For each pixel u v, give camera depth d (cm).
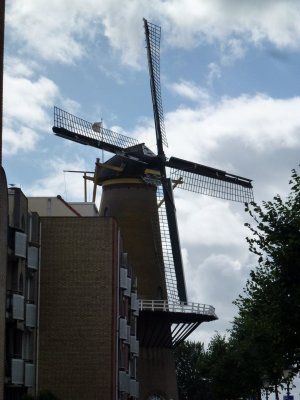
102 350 6188
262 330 4375
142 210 8675
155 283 8575
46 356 6166
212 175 9069
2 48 4788
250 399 8425
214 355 8988
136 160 8725
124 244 8581
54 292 6253
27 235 5856
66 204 7250
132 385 7844
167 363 8706
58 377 6147
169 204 8781
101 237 6331
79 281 6275
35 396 5391
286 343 4006
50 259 6291
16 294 5397
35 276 6088
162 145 8856
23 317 5459
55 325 6209
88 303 6247
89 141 8388
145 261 8562
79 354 6181
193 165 8969
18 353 5619
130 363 7862
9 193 5450
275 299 3969
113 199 8712
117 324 6412
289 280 3956
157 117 8931
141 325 8381
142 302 8269
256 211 4075
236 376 8281
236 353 7756
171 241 8738
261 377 6975
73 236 6331
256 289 4519
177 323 8519
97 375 6153
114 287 6278
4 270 4916
